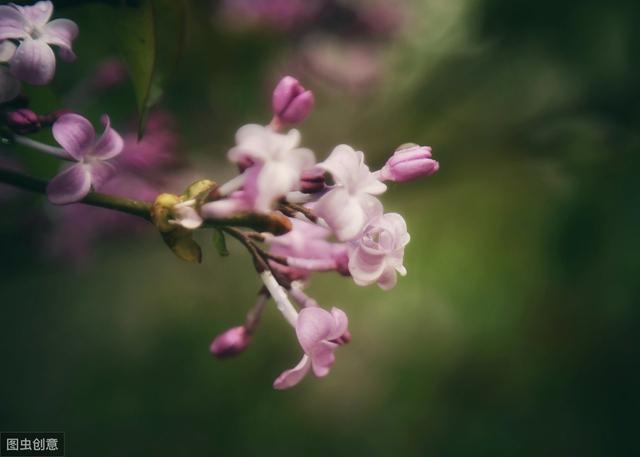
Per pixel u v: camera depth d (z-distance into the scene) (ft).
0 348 2.27
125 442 2.31
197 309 2.40
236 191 1.11
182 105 1.82
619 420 2.29
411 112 2.14
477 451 2.39
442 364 2.49
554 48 1.88
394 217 1.14
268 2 1.89
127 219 1.73
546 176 2.06
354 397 2.50
